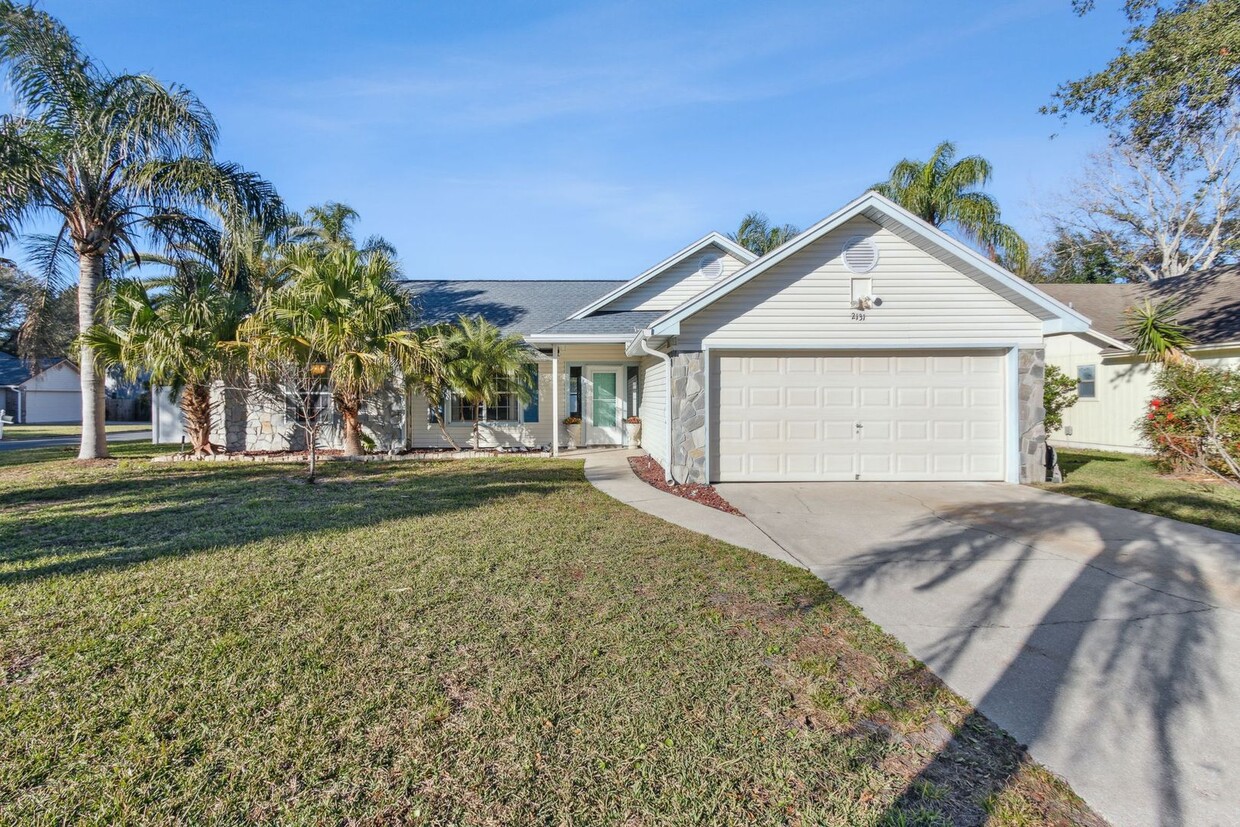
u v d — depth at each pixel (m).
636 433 15.22
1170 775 2.53
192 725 2.75
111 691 3.03
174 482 9.60
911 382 9.81
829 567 5.36
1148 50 10.30
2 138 10.56
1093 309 16.30
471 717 2.86
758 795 2.38
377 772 2.46
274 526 6.52
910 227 9.17
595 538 6.16
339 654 3.46
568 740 2.70
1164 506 7.79
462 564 5.19
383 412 13.81
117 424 30.20
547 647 3.60
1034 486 9.38
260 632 3.75
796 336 9.54
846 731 2.82
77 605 4.16
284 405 13.84
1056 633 3.95
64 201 11.86
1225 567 5.29
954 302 9.57
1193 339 12.52
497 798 2.33
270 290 13.05
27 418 34.34
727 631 3.90
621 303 14.84
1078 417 15.26
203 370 11.70
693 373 9.53
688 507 7.91
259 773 2.44
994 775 2.53
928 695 3.16
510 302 16.72
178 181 11.59
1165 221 24.19
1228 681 3.31
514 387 14.04
